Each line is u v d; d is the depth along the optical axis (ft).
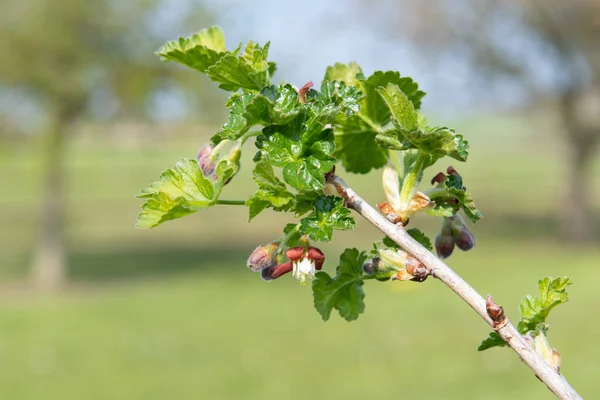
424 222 80.38
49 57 51.49
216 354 34.04
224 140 4.55
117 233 86.53
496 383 27.94
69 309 47.06
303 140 4.14
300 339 36.94
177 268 64.49
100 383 29.22
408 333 37.70
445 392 26.89
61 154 59.00
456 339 35.91
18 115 55.57
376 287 52.90
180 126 59.16
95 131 62.08
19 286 57.31
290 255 4.18
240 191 102.83
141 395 27.30
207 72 4.43
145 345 36.17
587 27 67.51
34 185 116.67
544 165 138.41
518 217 92.02
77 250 75.20
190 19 53.16
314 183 4.04
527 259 64.34
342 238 77.51
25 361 33.32
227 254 72.54
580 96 73.82
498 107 76.07
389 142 4.41
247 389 28.04
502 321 3.92
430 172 28.09
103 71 53.42
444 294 48.96
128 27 52.37
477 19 70.49
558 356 4.28
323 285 4.92
